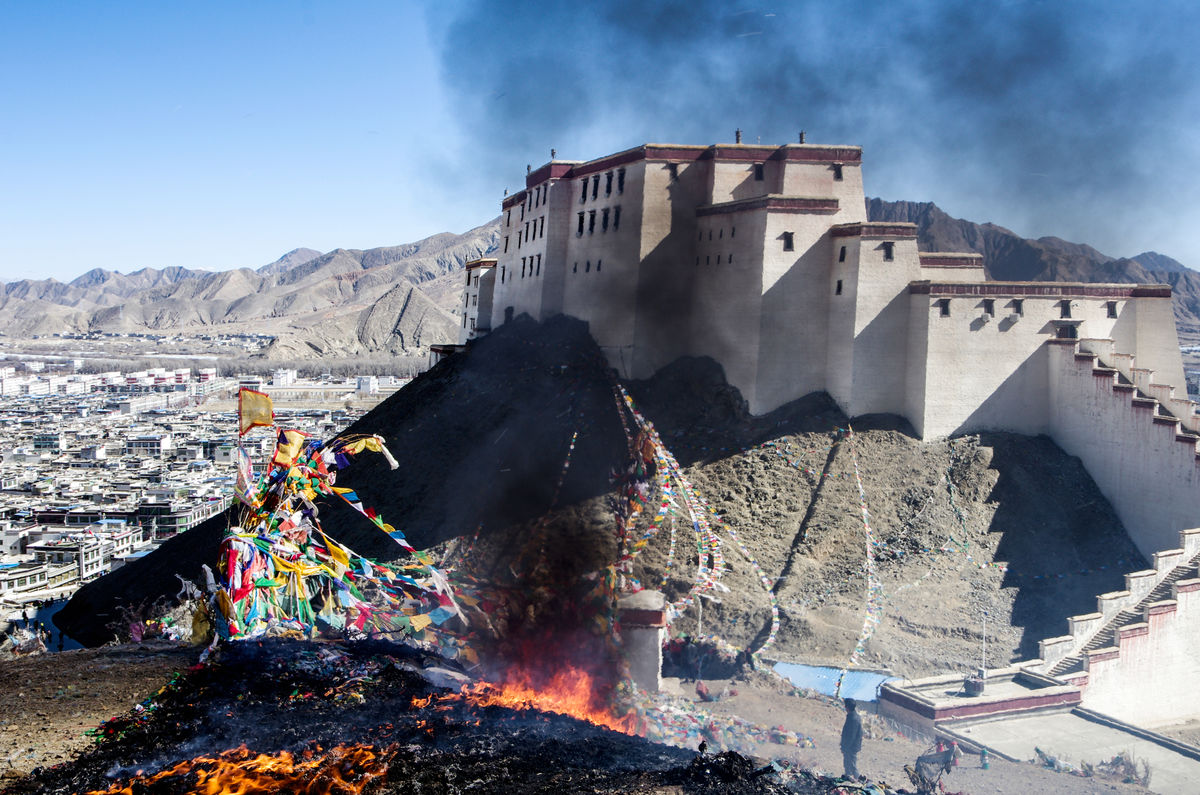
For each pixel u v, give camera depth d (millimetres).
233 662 16781
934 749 26750
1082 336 49844
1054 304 49688
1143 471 44156
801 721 29078
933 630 37844
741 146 56219
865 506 45500
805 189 55312
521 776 12766
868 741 27469
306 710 14867
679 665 34719
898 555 42969
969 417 48969
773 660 34938
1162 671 35594
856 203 55688
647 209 56000
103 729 14055
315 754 13211
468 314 82062
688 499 46438
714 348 54500
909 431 49125
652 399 54250
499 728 14617
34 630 57812
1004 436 48750
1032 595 40562
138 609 52969
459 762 13109
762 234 51688
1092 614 35781
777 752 24922
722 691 31594
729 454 49438
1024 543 43562
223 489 152875
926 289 48844
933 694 30922
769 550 43469
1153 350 50125
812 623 37656
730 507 46062
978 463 46969
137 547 123000
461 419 57969
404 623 22453
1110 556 43094
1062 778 24750
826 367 51844
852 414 49844
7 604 86188
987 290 49125
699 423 52156
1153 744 28797
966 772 25125
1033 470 47031
